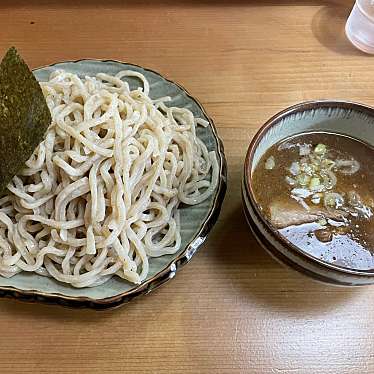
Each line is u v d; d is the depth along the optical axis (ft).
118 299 0.90
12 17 1.37
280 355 0.92
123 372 0.90
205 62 1.31
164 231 1.02
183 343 0.93
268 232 0.87
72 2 1.40
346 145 1.03
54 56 1.30
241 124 1.20
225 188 1.03
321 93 1.26
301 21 1.40
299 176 0.99
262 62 1.31
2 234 0.98
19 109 0.87
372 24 1.32
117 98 1.05
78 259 0.97
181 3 1.41
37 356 0.91
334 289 0.99
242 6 1.42
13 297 0.90
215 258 1.02
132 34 1.35
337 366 0.91
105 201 0.97
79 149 0.97
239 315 0.96
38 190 0.97
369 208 0.97
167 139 1.05
